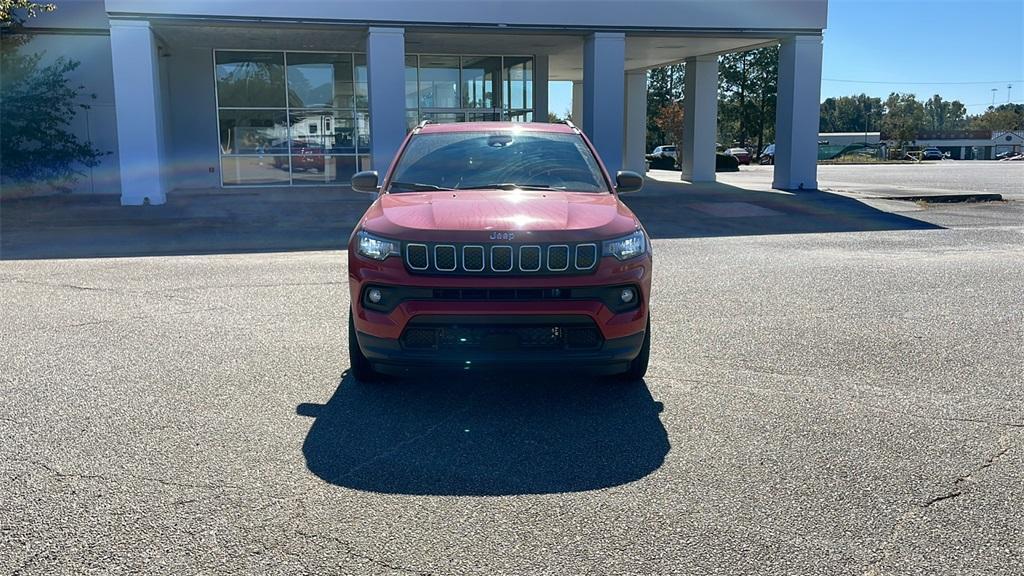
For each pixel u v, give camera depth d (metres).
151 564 3.13
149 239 13.49
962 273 9.84
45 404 4.97
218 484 3.86
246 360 5.97
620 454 4.27
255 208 17.56
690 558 3.21
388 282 4.71
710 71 26.73
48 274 9.80
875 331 6.86
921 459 4.18
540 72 25.41
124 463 4.09
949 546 3.30
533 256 4.68
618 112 20.03
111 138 21.56
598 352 4.76
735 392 5.27
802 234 14.03
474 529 3.45
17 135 19.45
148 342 6.47
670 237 13.66
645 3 19.70
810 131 21.38
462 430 4.62
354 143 23.88
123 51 17.34
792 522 3.51
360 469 4.06
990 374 5.64
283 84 23.19
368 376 5.40
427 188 5.86
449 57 24.67
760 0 20.27
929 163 59.00
